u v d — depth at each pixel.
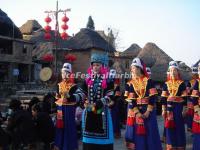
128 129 7.57
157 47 34.25
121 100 15.14
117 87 10.66
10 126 9.43
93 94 6.17
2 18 36.16
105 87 6.12
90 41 41.91
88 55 41.38
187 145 11.09
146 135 7.27
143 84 7.31
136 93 7.40
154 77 30.16
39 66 39.47
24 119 9.42
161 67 31.44
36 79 38.97
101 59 6.24
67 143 8.89
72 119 8.95
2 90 26.00
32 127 9.55
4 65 36.50
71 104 8.90
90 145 6.11
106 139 6.06
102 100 6.01
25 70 39.00
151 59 32.56
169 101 9.41
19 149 9.46
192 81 10.90
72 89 8.73
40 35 46.06
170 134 9.32
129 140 7.56
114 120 12.55
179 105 9.39
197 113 8.08
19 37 38.12
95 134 6.07
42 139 9.79
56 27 16.69
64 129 8.91
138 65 7.39
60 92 8.91
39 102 10.37
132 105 7.46
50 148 9.88
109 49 43.91
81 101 6.46
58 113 8.99
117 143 11.61
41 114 9.85
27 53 38.12
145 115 7.19
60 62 25.47
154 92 7.24
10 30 36.75
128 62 38.78
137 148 7.33
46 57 18.06
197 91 8.09
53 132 9.80
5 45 36.66
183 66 25.89
